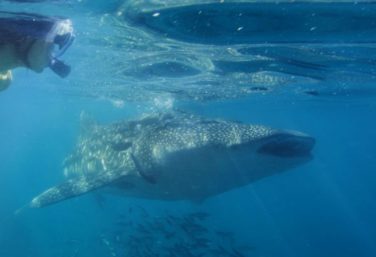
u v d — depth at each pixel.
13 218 39.81
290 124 54.59
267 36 11.51
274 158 8.67
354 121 49.00
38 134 115.88
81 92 29.58
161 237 15.95
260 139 8.40
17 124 88.94
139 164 9.01
